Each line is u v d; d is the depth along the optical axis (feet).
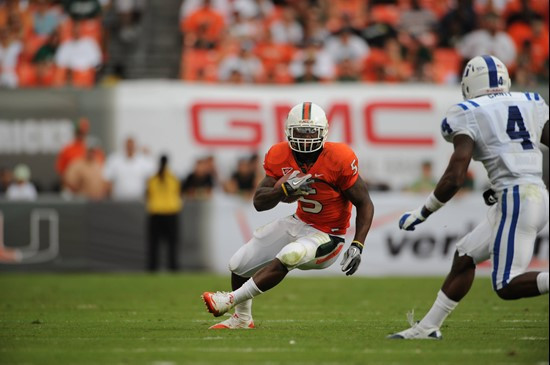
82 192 167.73
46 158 168.04
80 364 55.31
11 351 61.16
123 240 158.10
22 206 157.58
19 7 211.61
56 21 210.38
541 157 62.49
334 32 203.31
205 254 158.40
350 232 151.12
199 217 158.40
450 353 59.31
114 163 167.43
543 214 60.59
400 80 199.93
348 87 168.96
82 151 167.73
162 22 214.28
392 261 155.43
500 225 60.75
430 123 168.25
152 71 205.16
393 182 168.04
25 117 167.73
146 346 63.52
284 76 198.90
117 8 212.23
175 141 167.84
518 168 60.95
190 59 203.21
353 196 68.13
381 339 66.85
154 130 167.84
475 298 110.63
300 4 209.36
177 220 157.69
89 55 206.80
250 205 158.81
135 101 167.94
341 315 91.35
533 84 197.47
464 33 205.36
